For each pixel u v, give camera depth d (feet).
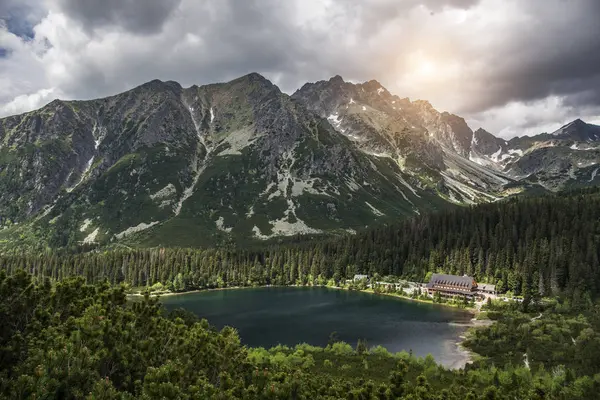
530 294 576.61
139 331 121.80
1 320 100.37
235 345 139.95
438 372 276.62
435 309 580.30
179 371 104.32
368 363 300.81
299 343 416.46
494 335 404.57
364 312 564.30
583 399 224.12
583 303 488.02
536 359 319.88
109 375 101.14
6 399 76.13
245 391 115.03
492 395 165.07
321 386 165.68
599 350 300.20
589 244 600.39
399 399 160.97
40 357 86.43
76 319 107.55
